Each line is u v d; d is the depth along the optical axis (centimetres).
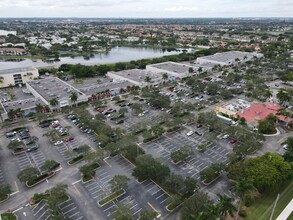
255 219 6706
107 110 14388
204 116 12175
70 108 14475
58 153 10131
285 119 12412
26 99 15788
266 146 10550
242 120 12125
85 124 12050
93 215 6950
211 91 17125
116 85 18500
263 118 12288
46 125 12625
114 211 7012
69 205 7319
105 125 11450
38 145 10719
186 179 7556
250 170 7644
